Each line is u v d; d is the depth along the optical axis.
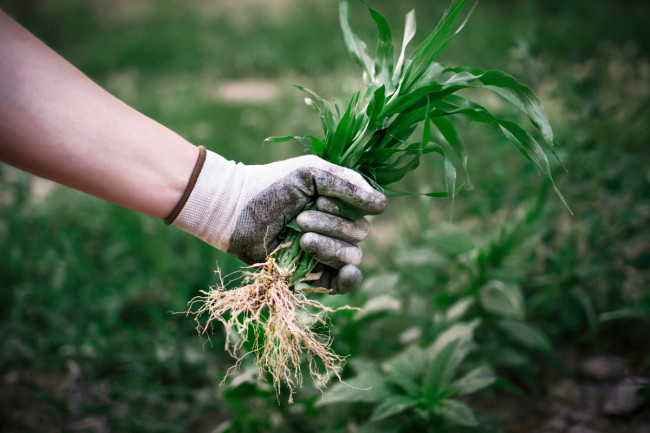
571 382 0.85
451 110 0.63
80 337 0.91
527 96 0.58
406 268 0.95
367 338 0.89
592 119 0.93
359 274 0.61
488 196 0.98
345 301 0.76
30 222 1.14
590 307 0.86
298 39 3.68
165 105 2.29
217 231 0.62
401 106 0.61
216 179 0.61
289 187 0.61
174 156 0.61
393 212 1.34
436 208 1.16
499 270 0.81
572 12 3.77
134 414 0.82
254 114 2.07
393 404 0.67
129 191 0.60
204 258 0.98
